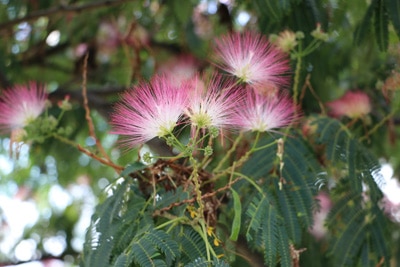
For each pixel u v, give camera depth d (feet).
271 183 8.57
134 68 13.21
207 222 7.66
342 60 12.67
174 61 13.89
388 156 13.07
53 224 17.70
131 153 15.08
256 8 9.89
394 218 10.84
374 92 12.12
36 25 16.15
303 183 8.58
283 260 7.62
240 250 8.73
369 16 9.93
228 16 13.14
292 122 8.68
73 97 13.33
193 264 6.55
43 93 9.93
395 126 12.50
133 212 7.91
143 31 14.99
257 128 7.83
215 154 9.46
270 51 8.45
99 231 7.99
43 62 15.80
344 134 9.34
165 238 6.96
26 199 18.04
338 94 12.85
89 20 15.42
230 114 7.39
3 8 14.47
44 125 9.20
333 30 11.77
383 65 12.34
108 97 13.74
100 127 15.07
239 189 8.53
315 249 9.86
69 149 14.66
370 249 8.98
